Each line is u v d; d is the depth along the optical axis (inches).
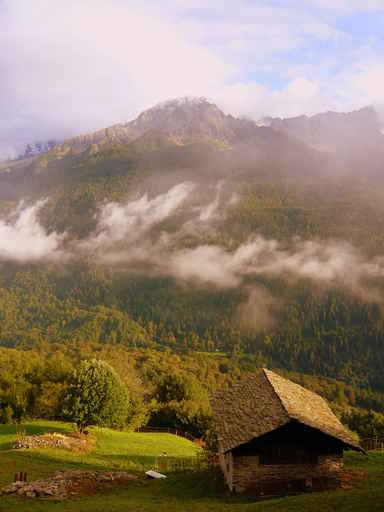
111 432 2920.8
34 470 1713.8
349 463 1556.3
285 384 1610.5
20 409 3134.8
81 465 1918.1
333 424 1401.3
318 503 1035.9
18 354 7859.3
